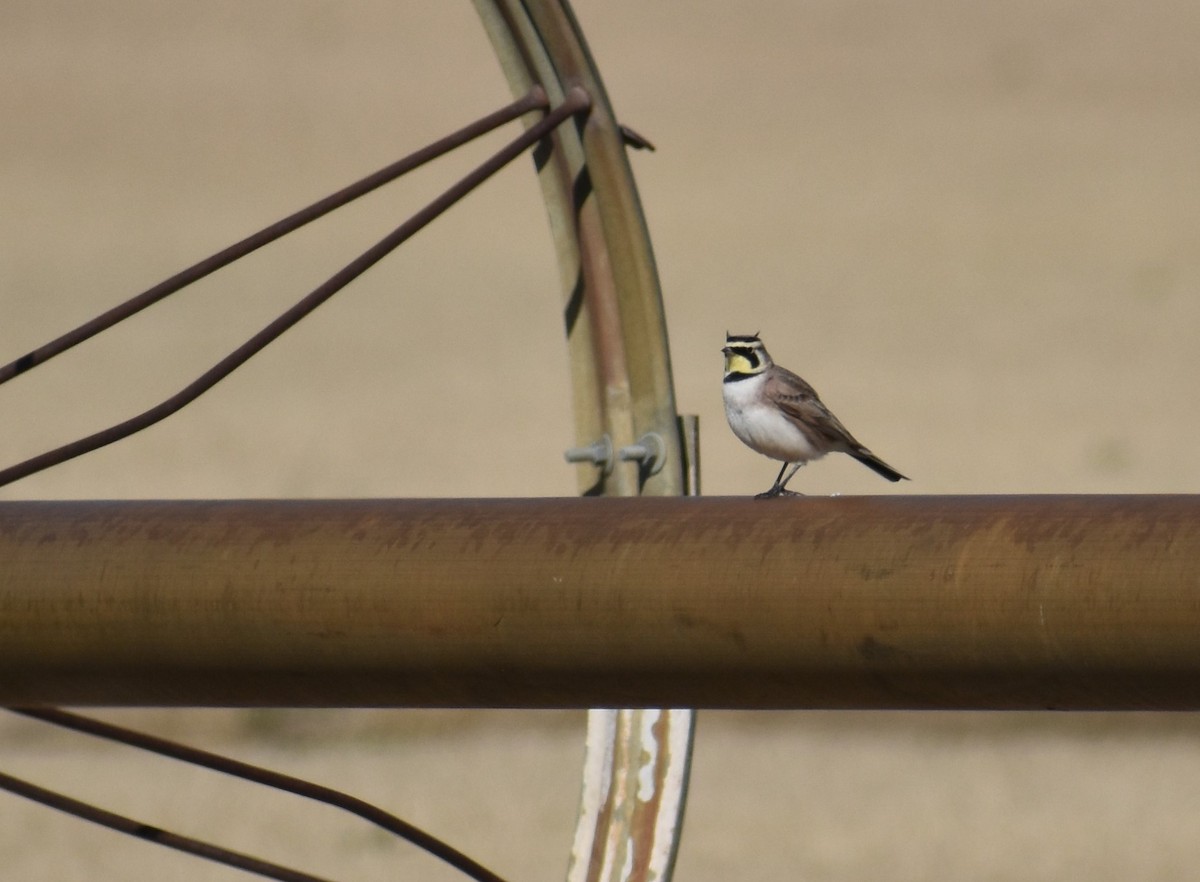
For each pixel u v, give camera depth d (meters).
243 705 7.10
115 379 38.19
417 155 9.00
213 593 6.76
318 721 19.03
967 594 6.15
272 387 37.78
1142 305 44.28
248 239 8.47
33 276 47.44
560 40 9.60
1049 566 6.09
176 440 32.91
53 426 33.97
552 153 10.00
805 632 6.34
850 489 29.34
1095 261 48.78
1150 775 17.06
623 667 6.57
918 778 17.08
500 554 6.58
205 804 16.52
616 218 9.74
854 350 40.22
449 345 41.91
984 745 18.09
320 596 6.68
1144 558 6.00
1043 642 6.11
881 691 6.43
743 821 15.85
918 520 6.31
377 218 55.00
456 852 8.57
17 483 29.16
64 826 16.09
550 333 43.06
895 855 14.88
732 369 10.54
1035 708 6.39
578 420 9.95
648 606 6.43
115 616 6.84
